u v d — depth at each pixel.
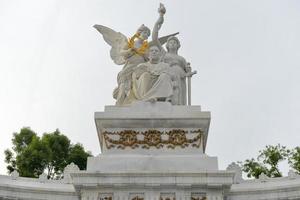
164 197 22.91
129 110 24.89
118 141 24.56
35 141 49.62
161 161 23.88
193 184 22.86
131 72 26.48
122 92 26.12
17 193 26.05
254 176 48.38
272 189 25.97
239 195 26.39
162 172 22.98
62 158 50.62
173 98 25.80
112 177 22.98
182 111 24.88
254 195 26.28
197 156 24.03
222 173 22.97
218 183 22.86
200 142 24.50
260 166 48.81
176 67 26.61
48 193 26.52
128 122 24.70
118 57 27.36
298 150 48.03
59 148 50.62
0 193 25.61
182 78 26.58
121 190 23.02
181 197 22.84
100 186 22.97
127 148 24.44
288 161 48.12
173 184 22.89
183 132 24.69
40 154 48.69
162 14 27.58
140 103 25.16
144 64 26.33
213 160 23.91
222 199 22.84
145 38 27.48
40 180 26.94
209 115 24.72
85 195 22.98
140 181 22.91
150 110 24.91
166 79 25.83
